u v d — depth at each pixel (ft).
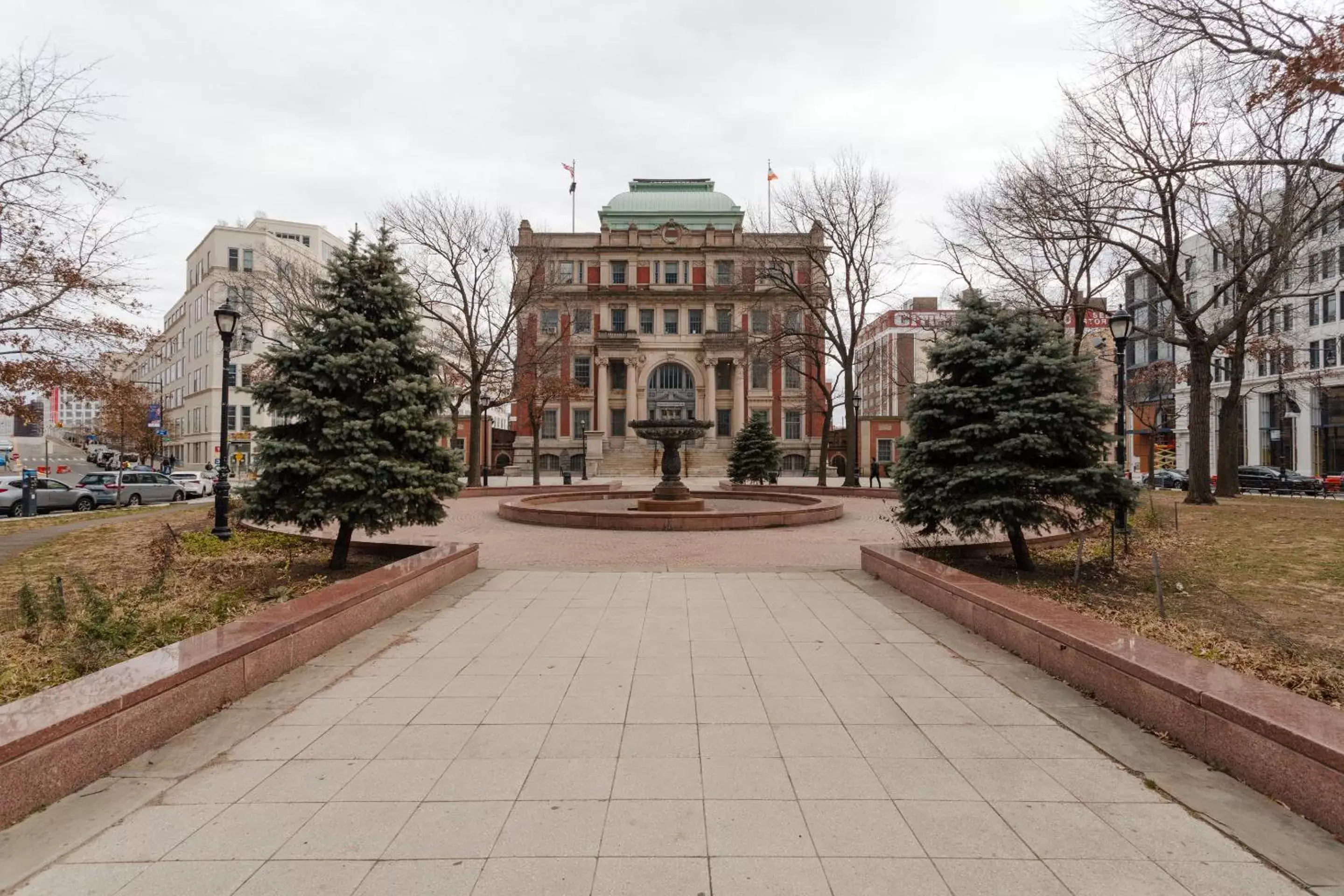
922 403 26.48
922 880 8.07
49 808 9.78
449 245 86.94
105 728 10.85
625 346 175.63
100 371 51.67
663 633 19.31
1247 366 128.26
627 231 182.19
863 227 83.82
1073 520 25.13
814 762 11.16
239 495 25.31
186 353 190.60
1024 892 7.83
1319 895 7.75
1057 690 14.71
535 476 107.55
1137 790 10.28
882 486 102.01
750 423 97.09
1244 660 15.39
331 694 14.40
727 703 13.87
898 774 10.76
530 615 21.48
